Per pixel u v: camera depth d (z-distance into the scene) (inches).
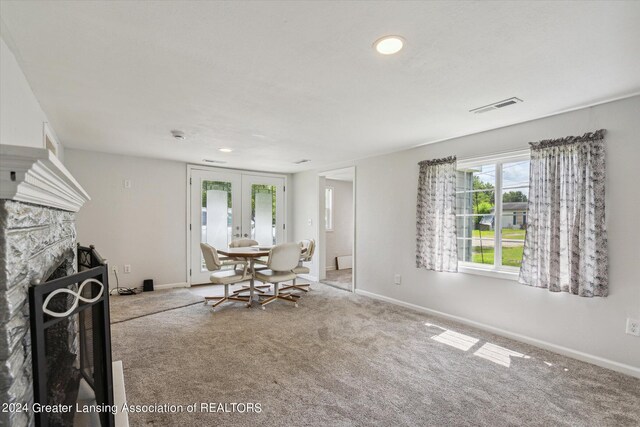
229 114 112.3
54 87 88.0
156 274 201.6
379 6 54.1
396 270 171.9
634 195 94.5
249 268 180.4
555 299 111.7
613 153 98.3
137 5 53.7
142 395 83.1
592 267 100.3
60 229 64.8
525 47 67.6
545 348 113.6
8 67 66.3
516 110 107.5
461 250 148.6
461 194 147.9
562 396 84.0
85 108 105.4
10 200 36.1
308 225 245.3
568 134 108.4
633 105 94.9
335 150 172.2
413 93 93.1
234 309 160.1
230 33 62.6
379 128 130.0
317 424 72.5
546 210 111.7
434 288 152.4
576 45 66.7
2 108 62.9
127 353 107.8
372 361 103.6
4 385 35.0
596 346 101.8
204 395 83.5
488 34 62.8
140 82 85.4
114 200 185.8
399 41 65.4
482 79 83.7
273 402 80.7
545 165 112.2
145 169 196.7
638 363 93.7
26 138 82.7
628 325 95.4
